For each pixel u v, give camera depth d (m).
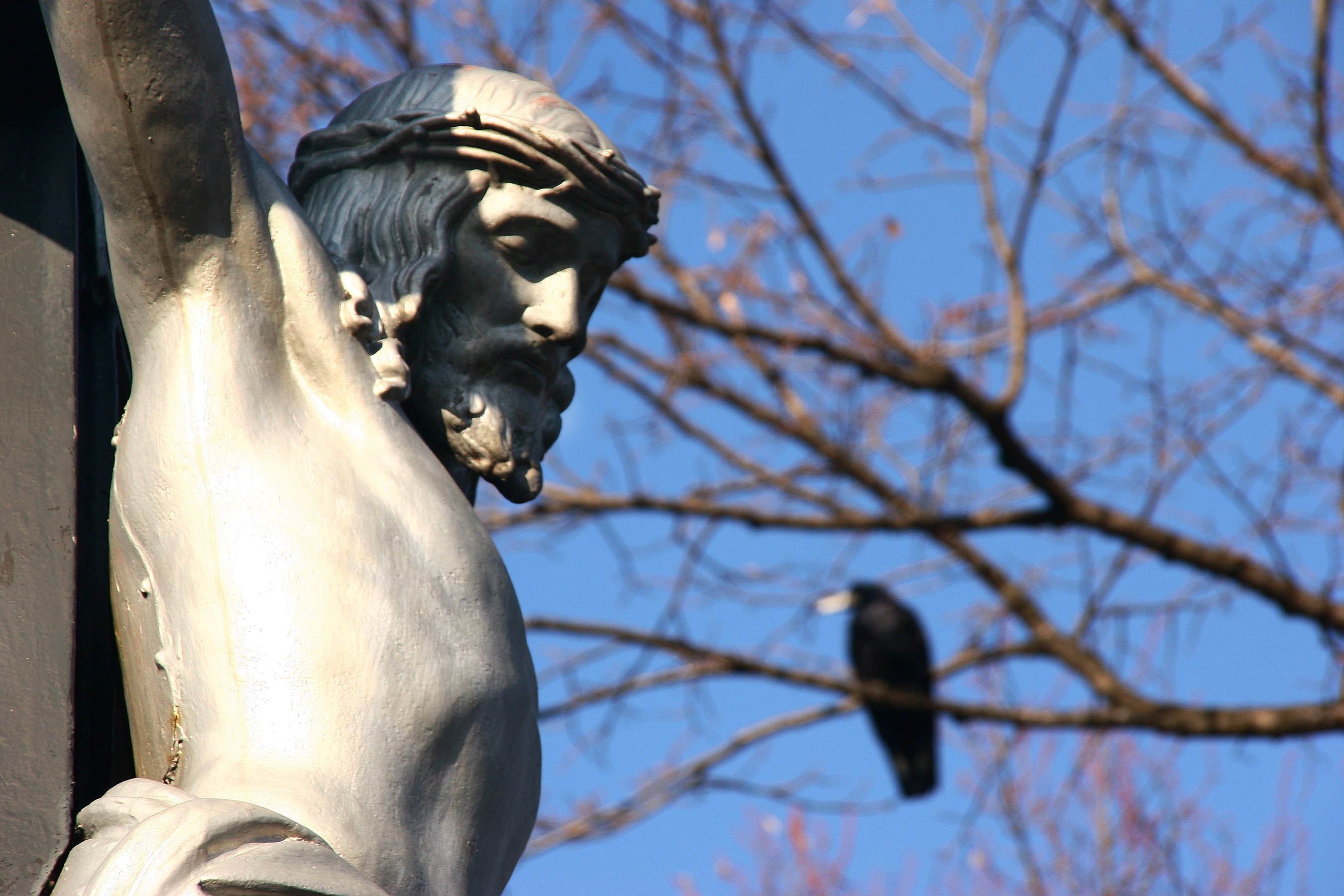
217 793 4.91
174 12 5.49
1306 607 25.17
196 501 5.46
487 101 6.77
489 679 5.50
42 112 6.65
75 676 5.62
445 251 6.48
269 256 5.83
